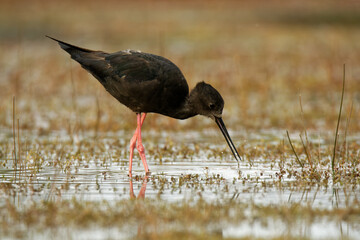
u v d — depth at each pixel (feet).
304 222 25.07
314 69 78.43
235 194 29.73
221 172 35.17
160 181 32.60
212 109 36.52
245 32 112.27
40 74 75.15
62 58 88.17
